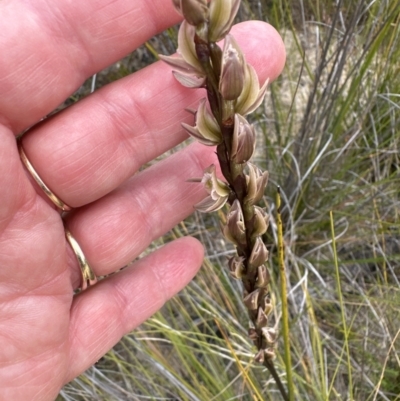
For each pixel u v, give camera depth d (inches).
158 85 4.0
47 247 4.0
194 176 4.6
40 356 4.1
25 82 3.7
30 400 4.1
